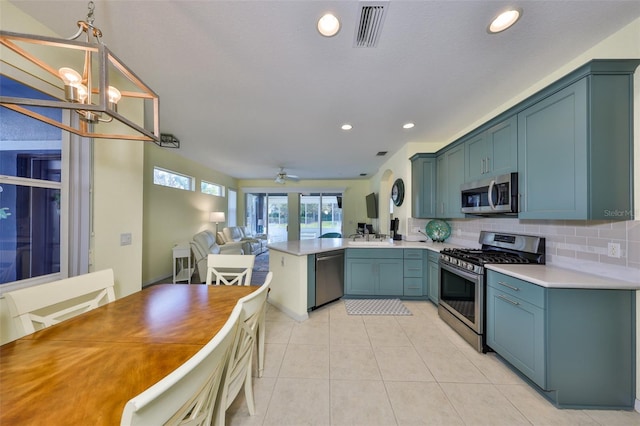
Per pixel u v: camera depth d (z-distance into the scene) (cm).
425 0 130
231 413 145
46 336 104
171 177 487
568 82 155
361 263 342
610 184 145
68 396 69
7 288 150
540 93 175
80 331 109
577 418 142
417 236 388
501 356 192
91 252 189
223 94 235
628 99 144
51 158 171
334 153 464
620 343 148
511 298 179
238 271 327
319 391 163
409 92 230
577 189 151
